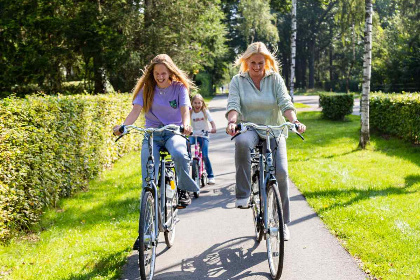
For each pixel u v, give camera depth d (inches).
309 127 631.8
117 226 206.2
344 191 247.4
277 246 141.3
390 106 457.4
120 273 150.6
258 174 165.6
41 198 218.2
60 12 679.7
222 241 181.8
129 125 146.6
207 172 293.6
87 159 289.3
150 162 147.2
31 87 680.4
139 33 706.2
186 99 160.2
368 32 404.5
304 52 2290.8
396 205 217.6
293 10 824.3
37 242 187.8
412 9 1074.1
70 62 729.6
